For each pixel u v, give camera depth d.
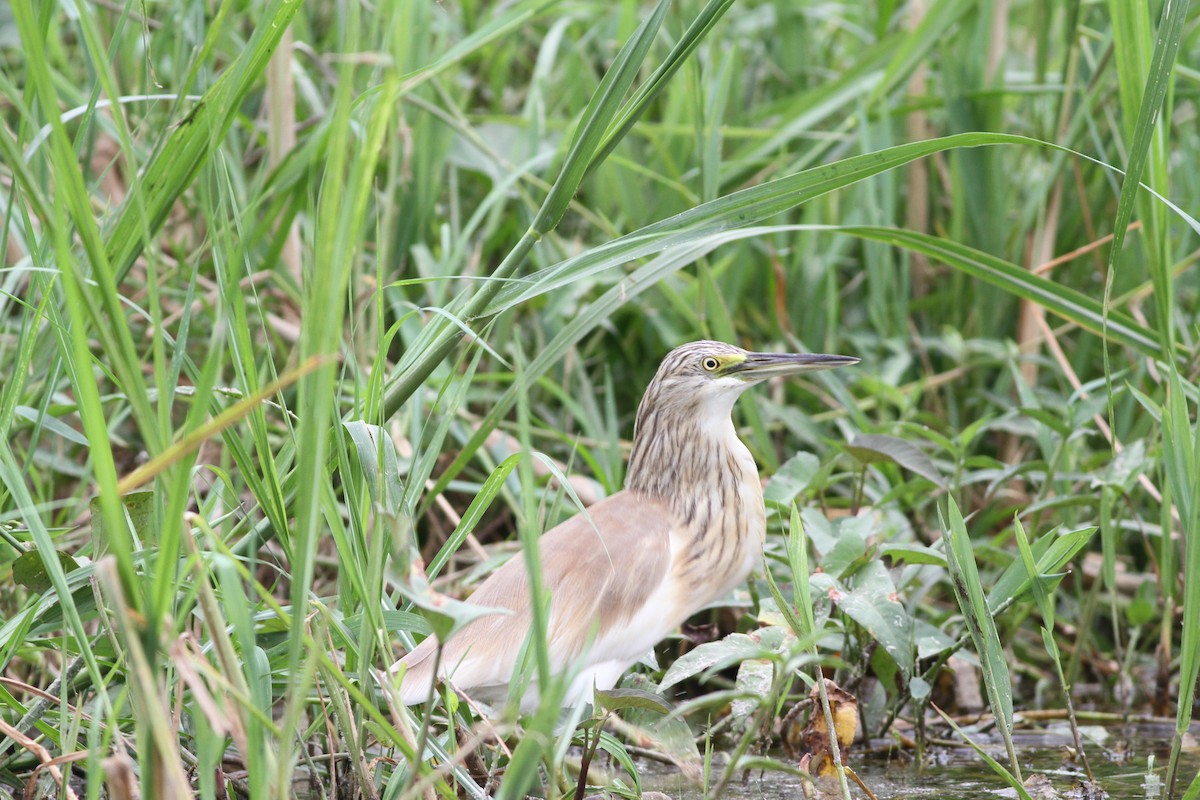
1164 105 9.27
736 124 13.65
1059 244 12.72
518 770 4.68
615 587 7.45
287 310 11.81
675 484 8.03
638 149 13.68
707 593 8.03
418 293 12.28
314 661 4.69
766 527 9.77
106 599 5.96
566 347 7.78
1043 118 13.39
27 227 6.56
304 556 4.64
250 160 12.06
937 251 8.23
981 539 10.67
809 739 7.19
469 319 7.02
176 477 4.39
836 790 7.17
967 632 8.74
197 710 4.75
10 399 6.69
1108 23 12.72
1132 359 11.79
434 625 4.72
